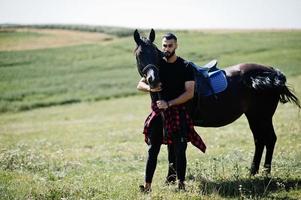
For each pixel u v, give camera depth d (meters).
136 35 7.65
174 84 7.78
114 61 71.38
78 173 10.28
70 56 75.94
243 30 107.75
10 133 24.38
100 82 56.06
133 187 8.27
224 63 65.44
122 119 28.75
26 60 71.94
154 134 7.85
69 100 46.03
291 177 8.99
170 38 7.66
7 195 7.46
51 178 9.52
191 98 7.89
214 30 110.81
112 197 7.59
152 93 7.97
